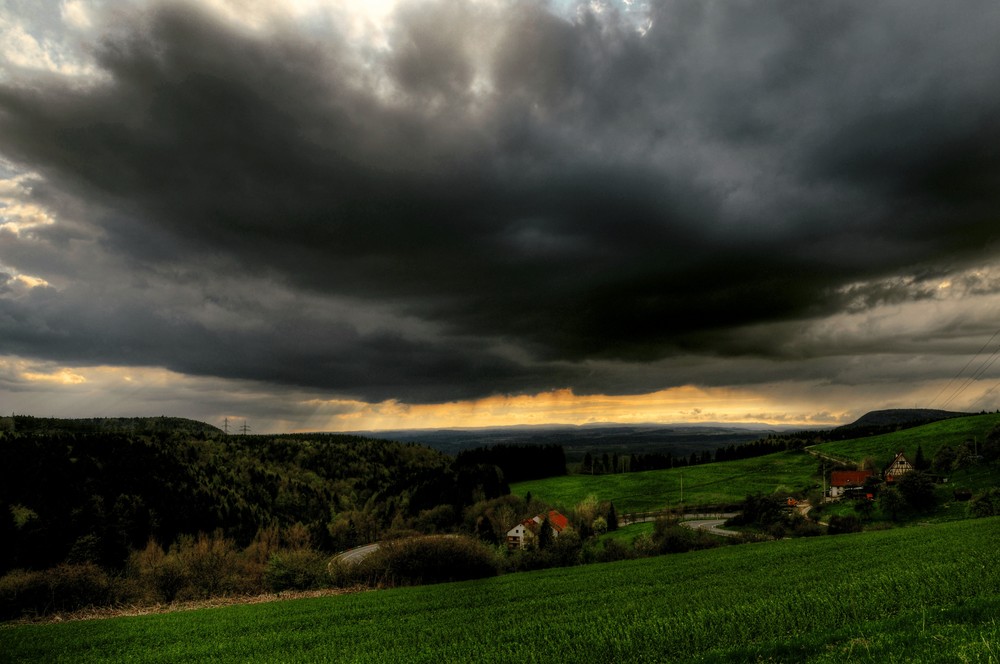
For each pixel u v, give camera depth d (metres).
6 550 93.75
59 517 106.12
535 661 17.53
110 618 40.41
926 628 13.56
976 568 22.48
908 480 96.44
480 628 26.52
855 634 14.25
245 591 53.66
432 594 43.16
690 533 72.50
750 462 198.00
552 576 49.69
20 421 184.62
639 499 157.25
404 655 21.77
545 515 96.56
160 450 157.62
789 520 89.44
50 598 45.53
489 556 55.75
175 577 50.97
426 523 132.00
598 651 17.52
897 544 44.69
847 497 118.75
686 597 28.55
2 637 33.38
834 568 33.47
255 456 189.50
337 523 133.88
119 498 122.25
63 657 27.98
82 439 145.00
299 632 30.98
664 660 15.60
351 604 40.66
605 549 66.38
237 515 139.62
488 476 159.12
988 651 10.60
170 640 31.03
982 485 101.56
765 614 18.70
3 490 110.81
